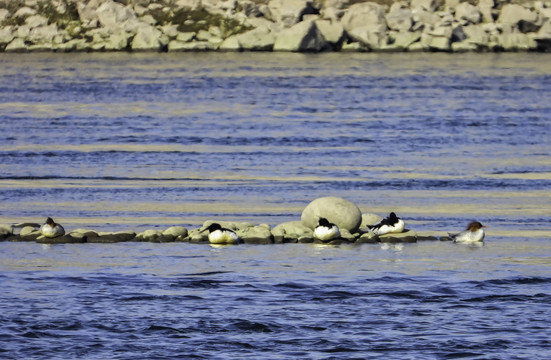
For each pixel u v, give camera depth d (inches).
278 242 3508.9
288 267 3063.5
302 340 2315.5
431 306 2596.0
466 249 3363.7
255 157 5738.2
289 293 2723.9
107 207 4188.0
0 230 3570.4
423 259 3196.4
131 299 2657.5
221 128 7111.2
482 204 4271.7
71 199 4379.9
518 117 7854.3
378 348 2257.6
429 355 2212.1
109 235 3521.2
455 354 2214.6
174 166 5383.9
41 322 2434.8
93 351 2237.9
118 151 5935.0
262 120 7632.9
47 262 3127.5
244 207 4202.8
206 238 3516.2
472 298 2677.2
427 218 3971.5
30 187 4694.9
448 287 2795.3
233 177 5012.3
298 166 5403.5
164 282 2844.5
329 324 2433.6
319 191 4606.3
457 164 5482.3
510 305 2605.8
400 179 4950.8
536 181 4896.7
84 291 2736.2
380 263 3132.4
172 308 2568.9
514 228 3752.5
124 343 2290.8
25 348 2250.2
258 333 2368.4
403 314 2522.1
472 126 7283.5
